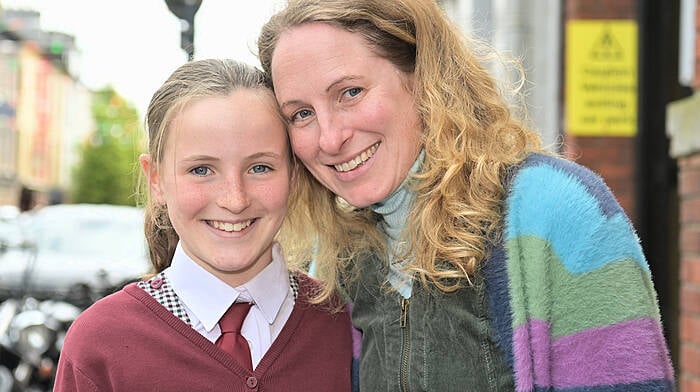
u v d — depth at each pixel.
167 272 2.15
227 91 2.03
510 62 2.31
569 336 1.75
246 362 2.09
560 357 1.76
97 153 46.84
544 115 5.96
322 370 2.16
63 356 2.05
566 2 5.63
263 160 2.03
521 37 6.04
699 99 3.16
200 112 2.00
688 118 3.24
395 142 1.94
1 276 5.49
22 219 6.85
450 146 1.90
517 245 1.80
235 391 2.05
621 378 1.69
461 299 1.85
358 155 1.95
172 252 2.29
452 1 7.80
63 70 52.19
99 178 46.53
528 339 1.75
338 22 1.89
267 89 2.07
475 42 2.16
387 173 1.95
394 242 2.06
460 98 1.96
